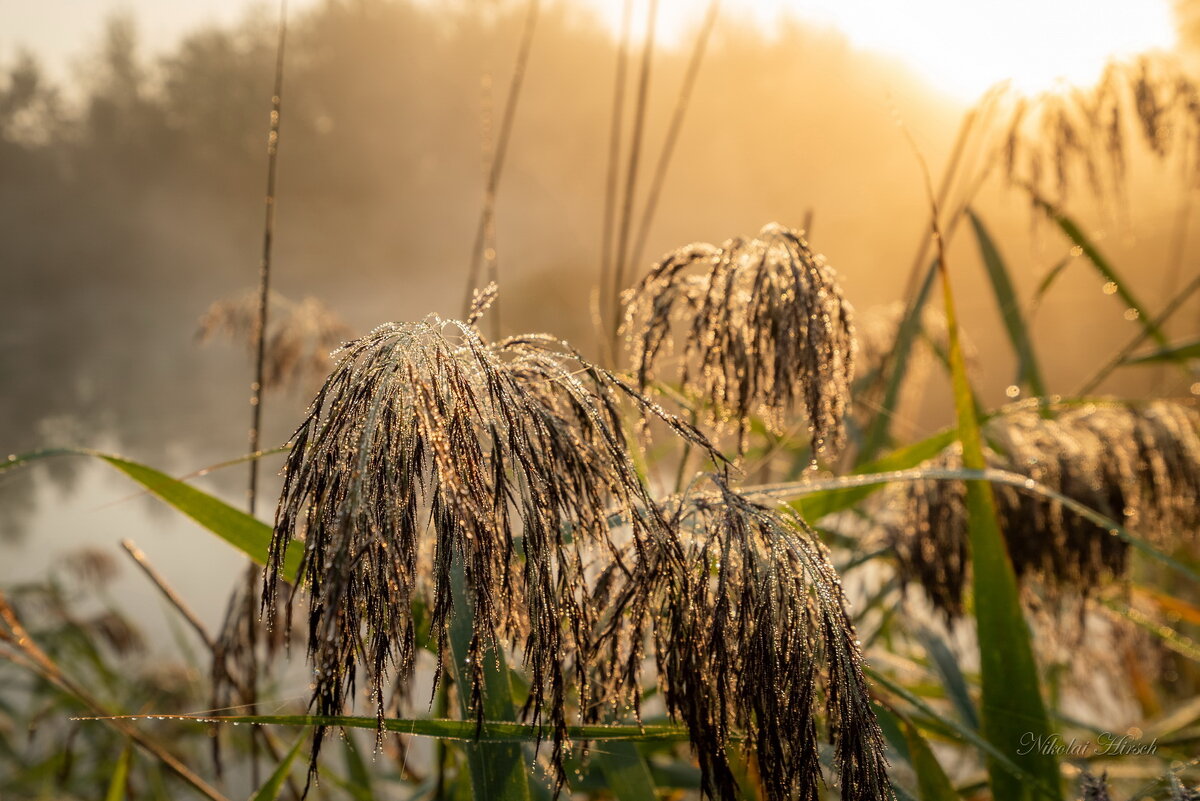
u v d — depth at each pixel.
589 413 1.26
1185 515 1.71
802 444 1.92
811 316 1.39
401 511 1.19
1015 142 2.10
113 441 14.63
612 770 1.43
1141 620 1.94
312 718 1.20
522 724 1.30
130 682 3.36
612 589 1.32
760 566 1.27
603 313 2.27
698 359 1.43
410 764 1.88
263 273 1.79
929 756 1.43
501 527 1.21
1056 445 1.63
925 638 1.65
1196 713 2.11
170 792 2.75
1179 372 2.74
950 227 2.20
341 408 1.21
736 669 1.27
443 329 1.24
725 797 1.27
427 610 1.35
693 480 1.32
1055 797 1.44
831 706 1.27
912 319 2.12
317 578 1.19
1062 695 2.44
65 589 4.34
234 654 1.59
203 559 7.12
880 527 1.67
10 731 3.12
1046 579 1.63
